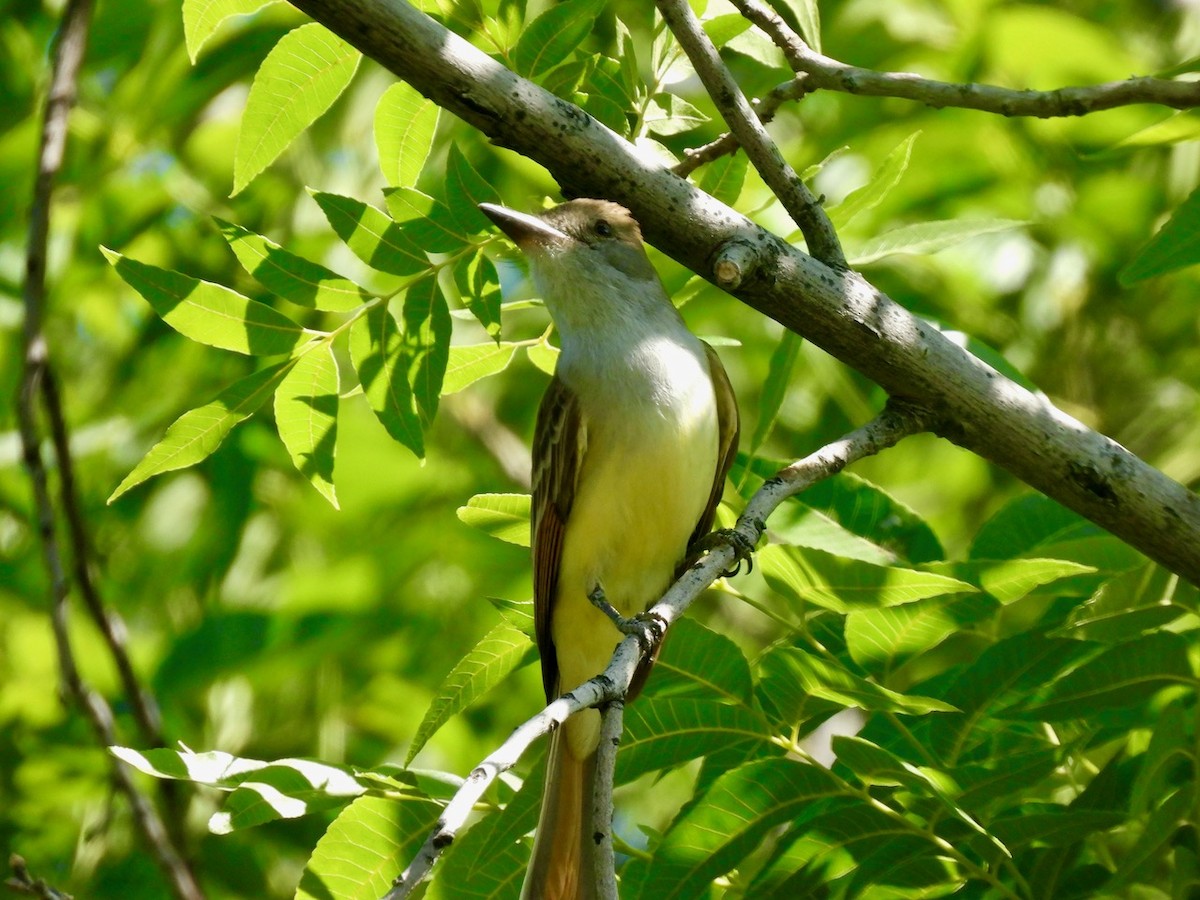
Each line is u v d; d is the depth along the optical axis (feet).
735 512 31.19
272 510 47.37
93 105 42.75
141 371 46.11
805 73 24.22
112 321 46.88
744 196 38.65
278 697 42.83
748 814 23.68
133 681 34.68
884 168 26.55
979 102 23.22
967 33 41.19
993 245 43.16
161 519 45.37
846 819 23.86
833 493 28.37
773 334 44.93
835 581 23.26
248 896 39.81
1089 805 25.02
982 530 28.53
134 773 39.58
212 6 24.32
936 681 26.18
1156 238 23.88
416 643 44.14
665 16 22.86
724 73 22.90
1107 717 25.72
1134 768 25.22
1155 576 24.95
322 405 25.40
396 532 46.83
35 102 42.73
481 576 46.32
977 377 22.91
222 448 45.55
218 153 43.57
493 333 25.32
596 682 18.79
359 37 21.44
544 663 30.96
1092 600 25.18
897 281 43.45
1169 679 23.45
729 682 24.16
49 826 39.91
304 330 25.02
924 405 23.13
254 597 45.42
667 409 29.63
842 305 22.67
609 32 40.47
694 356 30.55
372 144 42.78
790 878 24.32
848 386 43.24
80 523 34.96
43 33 43.52
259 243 24.67
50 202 33.76
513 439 49.62
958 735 24.71
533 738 16.80
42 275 33.53
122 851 39.47
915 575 22.74
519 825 24.59
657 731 24.09
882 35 41.65
